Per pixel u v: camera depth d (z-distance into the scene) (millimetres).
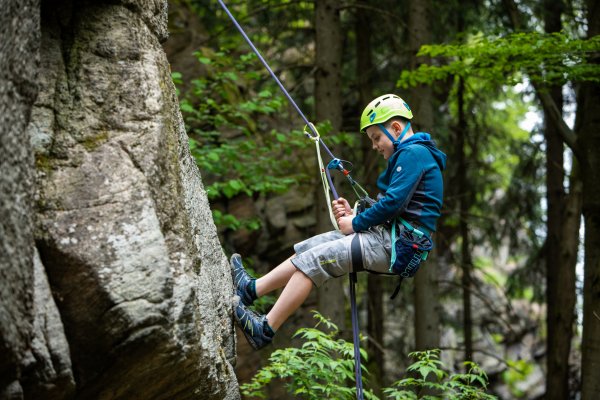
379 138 4188
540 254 12039
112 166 3176
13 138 2729
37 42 2912
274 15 11672
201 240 3730
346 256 3902
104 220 3053
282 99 8562
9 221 2652
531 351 17359
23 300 2703
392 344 13133
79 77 3338
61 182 3096
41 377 2832
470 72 7965
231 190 8336
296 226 10953
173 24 10844
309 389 4938
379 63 11297
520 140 12406
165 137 3385
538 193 12414
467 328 12117
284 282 4012
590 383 7434
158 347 3041
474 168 12492
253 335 3900
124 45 3451
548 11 10695
